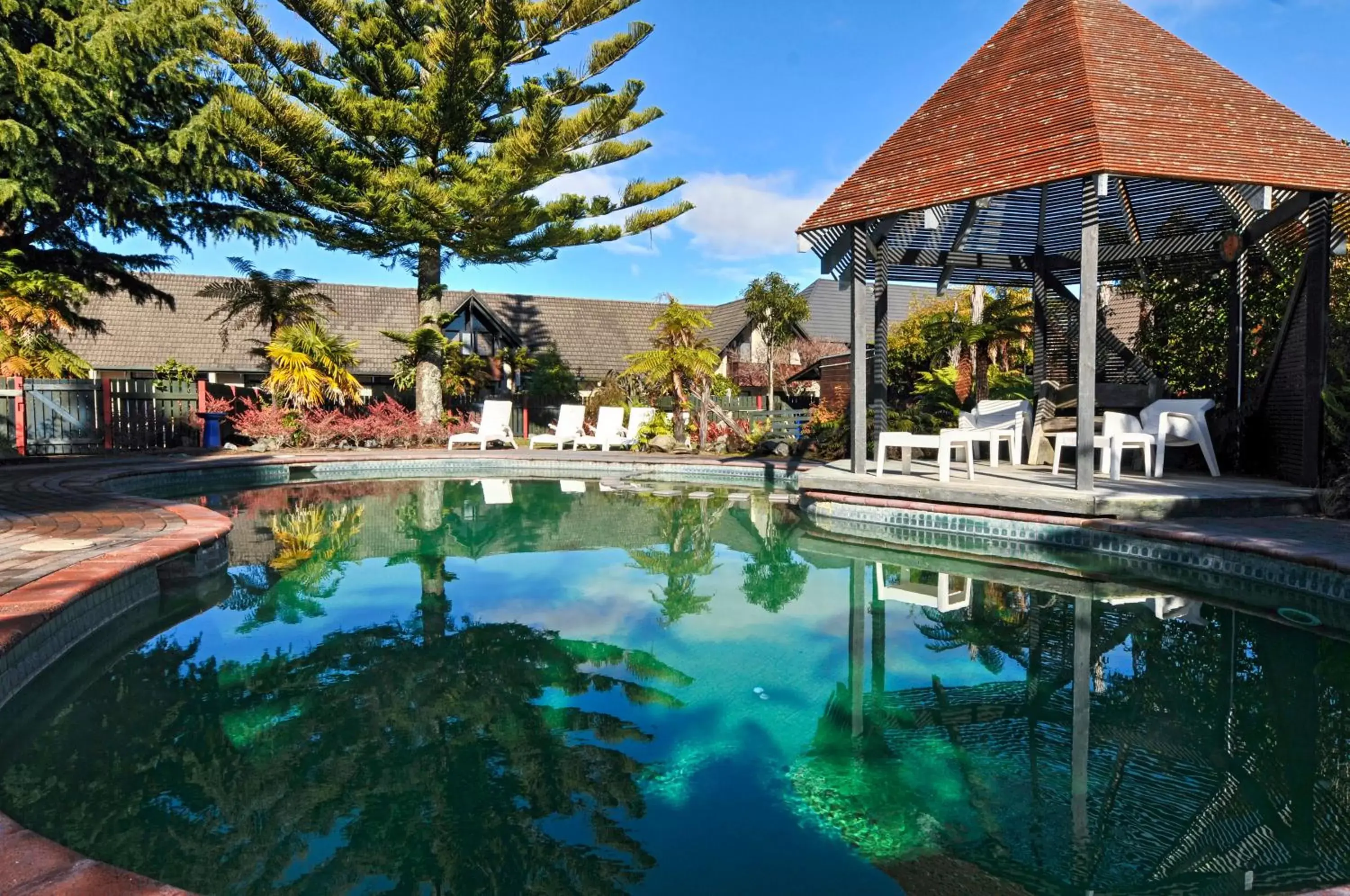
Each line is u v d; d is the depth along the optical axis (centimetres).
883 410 872
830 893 159
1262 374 804
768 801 201
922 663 313
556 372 2128
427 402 1641
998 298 1888
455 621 375
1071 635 353
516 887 161
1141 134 568
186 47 1281
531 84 1572
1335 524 515
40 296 1226
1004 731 247
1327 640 345
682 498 870
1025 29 737
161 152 1240
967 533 614
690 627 364
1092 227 558
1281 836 183
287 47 1466
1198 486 629
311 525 678
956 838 183
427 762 223
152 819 191
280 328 1666
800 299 2362
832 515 714
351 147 1550
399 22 1529
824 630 360
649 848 177
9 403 1152
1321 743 237
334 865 170
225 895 159
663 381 1499
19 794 205
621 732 246
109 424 1298
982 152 646
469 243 1568
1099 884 162
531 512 759
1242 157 581
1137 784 210
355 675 299
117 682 291
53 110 1091
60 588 321
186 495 898
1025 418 931
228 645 337
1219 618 382
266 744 237
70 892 138
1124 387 876
